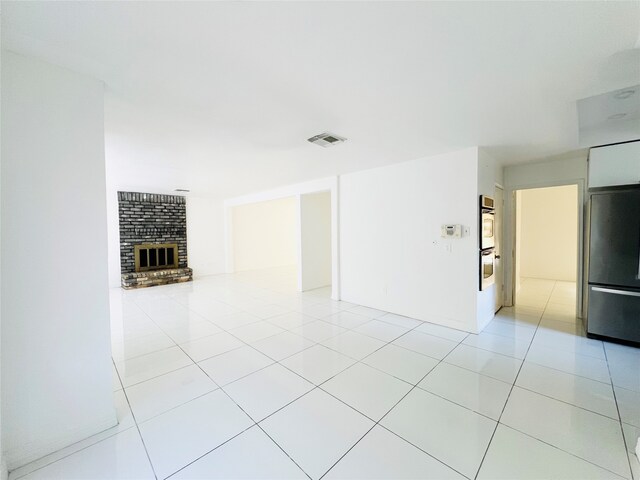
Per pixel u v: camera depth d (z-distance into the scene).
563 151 3.37
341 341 3.12
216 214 8.16
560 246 6.56
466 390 2.14
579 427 1.73
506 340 3.10
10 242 1.45
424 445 1.60
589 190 3.16
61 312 1.59
